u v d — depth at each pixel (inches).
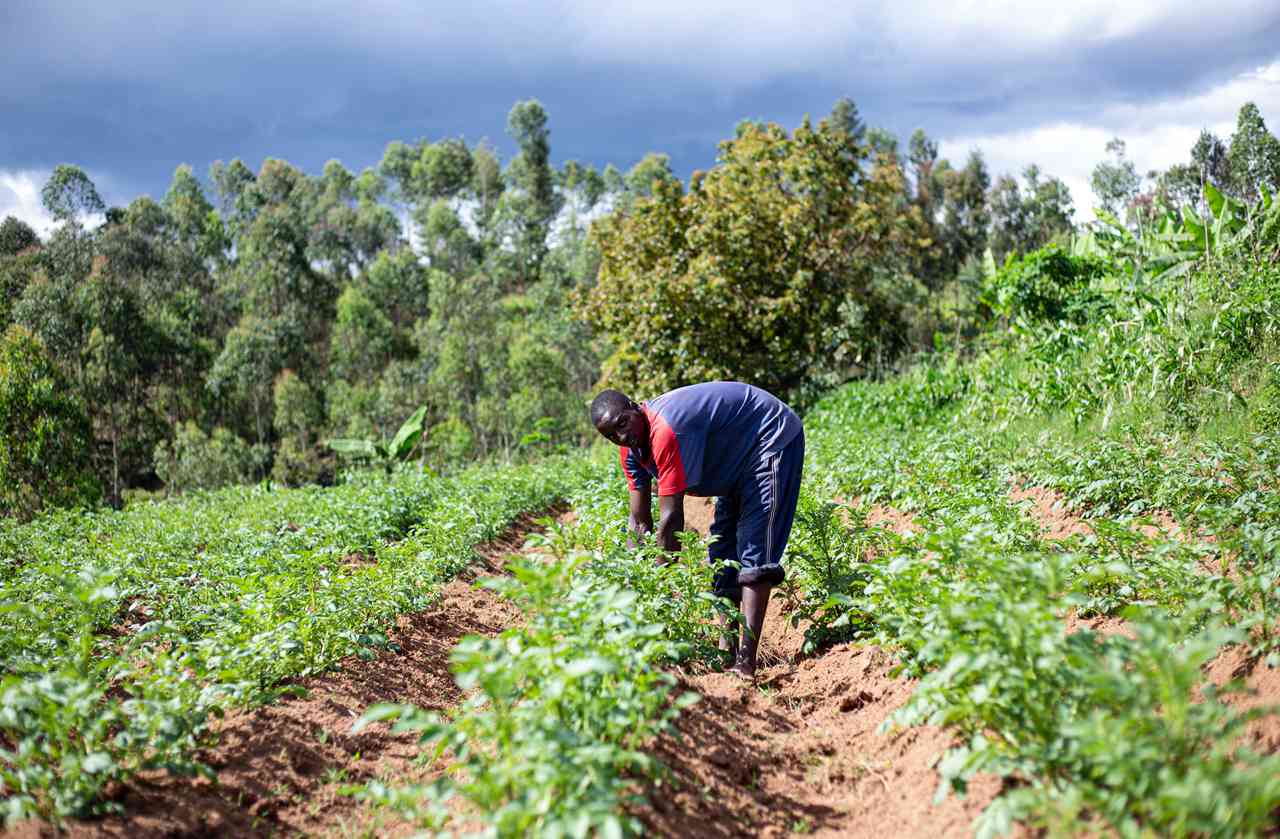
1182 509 192.7
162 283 2824.8
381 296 3462.1
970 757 107.3
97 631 222.4
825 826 119.4
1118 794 89.4
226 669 156.0
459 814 118.6
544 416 2310.5
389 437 2379.4
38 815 113.9
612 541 190.9
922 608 140.0
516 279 4227.4
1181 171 478.3
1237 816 81.4
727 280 797.2
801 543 211.2
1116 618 160.6
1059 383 374.6
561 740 103.0
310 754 150.3
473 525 348.2
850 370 954.1
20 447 1346.0
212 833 122.0
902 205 955.3
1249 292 321.7
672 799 120.0
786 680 179.8
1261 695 119.0
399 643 217.9
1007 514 205.3
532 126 4613.7
